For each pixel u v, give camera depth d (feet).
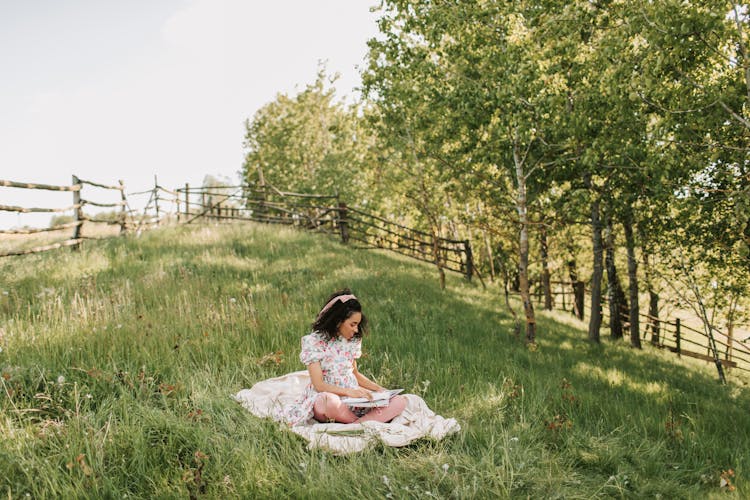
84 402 14.07
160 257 37.55
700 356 50.78
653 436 16.74
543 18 28.07
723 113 23.31
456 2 29.73
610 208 34.94
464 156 35.91
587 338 40.55
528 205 34.60
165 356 17.43
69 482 10.52
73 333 18.35
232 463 11.81
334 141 79.15
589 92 28.35
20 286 26.71
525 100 28.02
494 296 47.42
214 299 26.04
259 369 17.83
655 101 24.68
